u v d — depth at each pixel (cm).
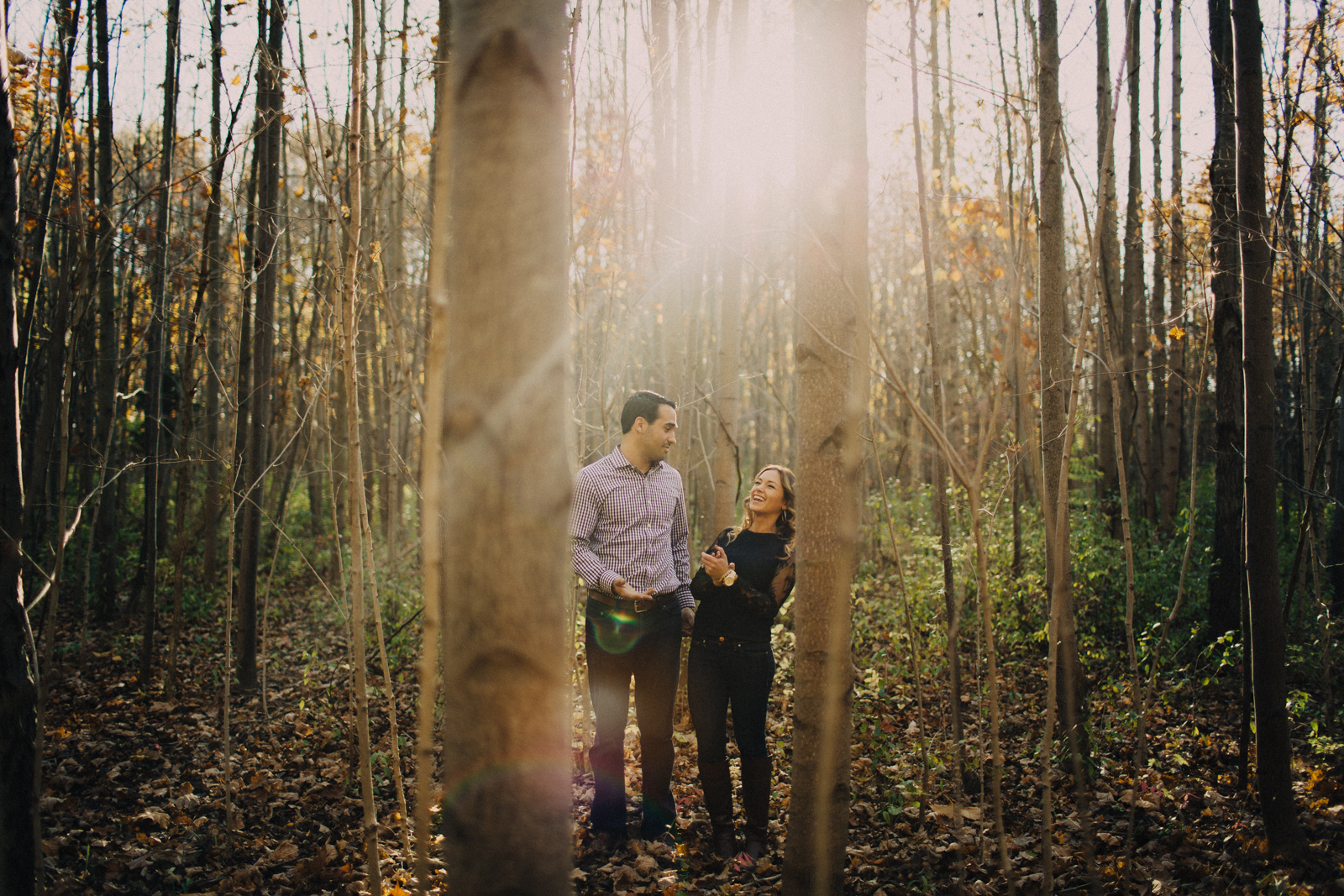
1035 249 438
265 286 546
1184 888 260
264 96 484
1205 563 614
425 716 136
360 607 190
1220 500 522
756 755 289
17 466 177
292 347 475
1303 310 486
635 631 301
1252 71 269
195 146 556
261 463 545
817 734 181
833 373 181
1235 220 349
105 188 479
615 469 310
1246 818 304
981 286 782
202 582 898
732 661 291
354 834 312
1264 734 273
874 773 360
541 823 91
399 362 194
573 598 313
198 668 609
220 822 329
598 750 305
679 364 590
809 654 182
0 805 172
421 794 136
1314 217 416
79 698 520
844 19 172
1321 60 356
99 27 489
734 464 511
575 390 375
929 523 897
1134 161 717
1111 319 647
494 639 88
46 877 271
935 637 512
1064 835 305
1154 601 590
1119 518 795
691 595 326
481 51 90
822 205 175
